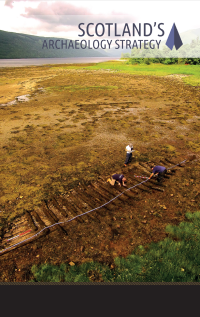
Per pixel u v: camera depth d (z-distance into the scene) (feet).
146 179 28.78
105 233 20.01
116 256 17.57
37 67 255.70
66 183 28.19
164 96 83.41
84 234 19.92
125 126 50.83
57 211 23.04
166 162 33.81
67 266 16.67
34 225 20.76
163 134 45.78
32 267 16.56
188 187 27.04
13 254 17.97
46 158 35.32
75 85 109.91
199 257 16.88
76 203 23.95
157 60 260.01
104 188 26.86
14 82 126.41
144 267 16.31
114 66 230.68
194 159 34.53
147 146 39.88
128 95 85.76
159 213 22.61
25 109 67.21
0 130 48.65
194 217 21.53
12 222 21.56
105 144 40.86
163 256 17.19
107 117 57.98
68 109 66.44
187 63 247.70
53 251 18.17
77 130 48.47
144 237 19.52
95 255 17.70
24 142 41.83
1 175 30.17
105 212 22.76
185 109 64.90
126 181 28.60
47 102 76.23
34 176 29.91
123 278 15.33
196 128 49.08
